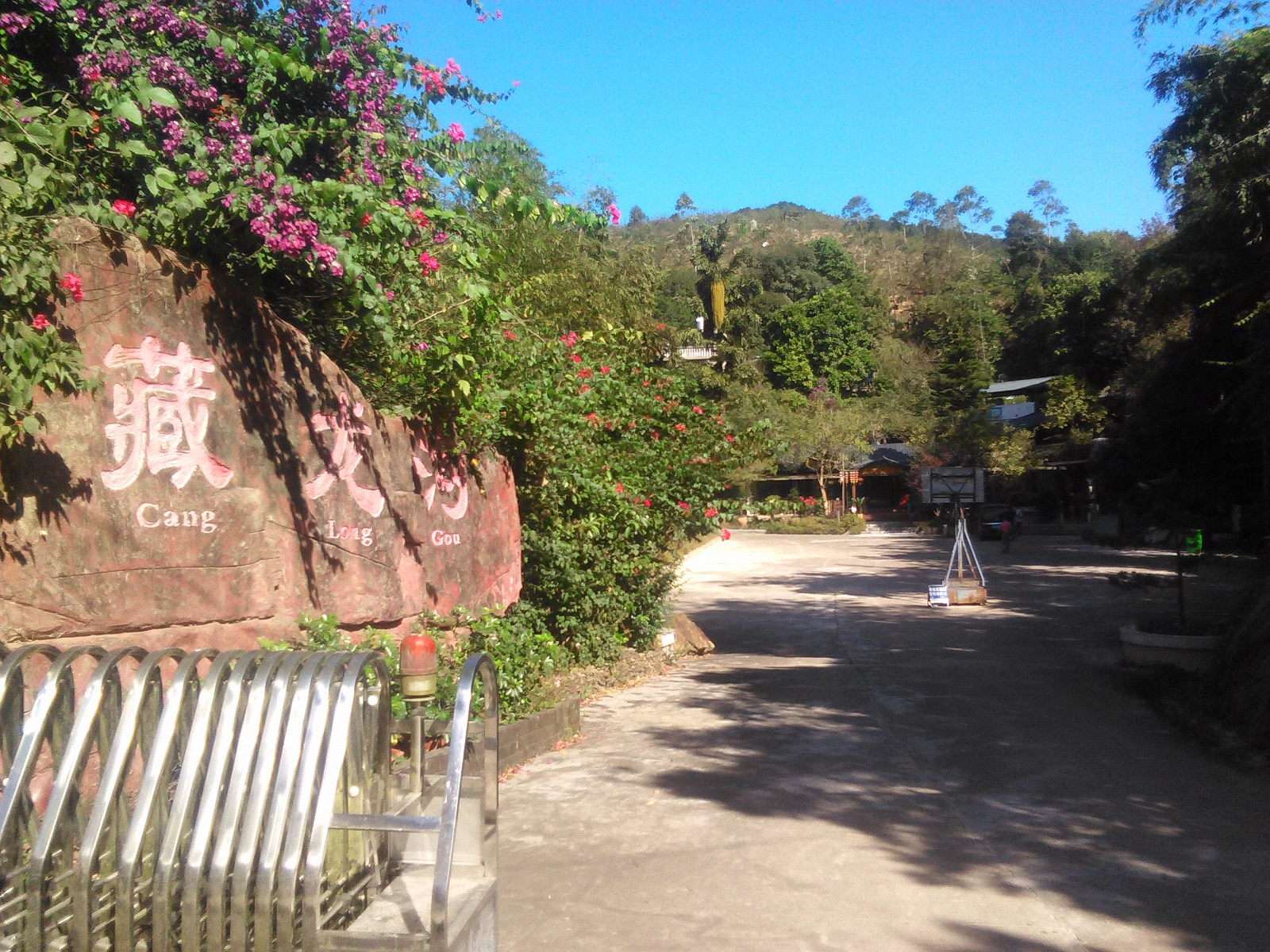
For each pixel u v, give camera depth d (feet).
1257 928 14.11
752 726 26.53
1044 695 30.37
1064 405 126.93
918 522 143.13
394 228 18.01
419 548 22.52
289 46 20.43
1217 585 58.59
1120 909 14.80
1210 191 44.45
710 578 77.87
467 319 22.11
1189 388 46.80
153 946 8.96
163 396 15.61
